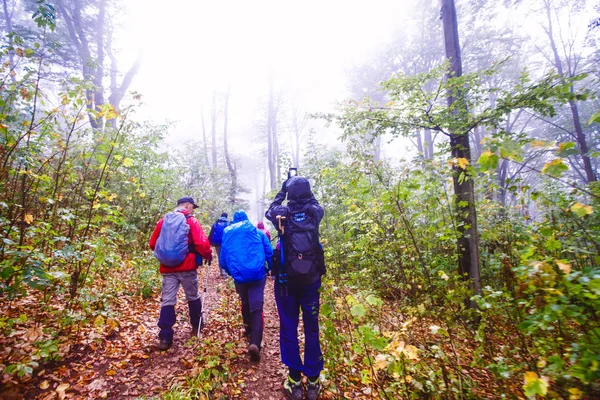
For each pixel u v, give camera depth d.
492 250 4.27
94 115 3.48
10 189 3.11
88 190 3.74
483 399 2.11
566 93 3.35
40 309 3.29
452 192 4.33
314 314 2.59
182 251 3.16
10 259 2.44
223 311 4.56
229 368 2.97
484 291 2.16
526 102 3.61
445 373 2.04
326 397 2.58
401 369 1.87
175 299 3.29
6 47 2.98
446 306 2.88
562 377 1.39
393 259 4.16
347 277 4.25
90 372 2.64
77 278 3.19
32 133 3.20
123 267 5.03
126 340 3.25
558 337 1.72
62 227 3.68
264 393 2.70
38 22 3.09
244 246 3.20
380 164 3.90
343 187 4.61
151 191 6.75
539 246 2.63
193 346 3.27
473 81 4.03
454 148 4.31
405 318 3.16
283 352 2.57
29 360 2.39
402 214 3.26
